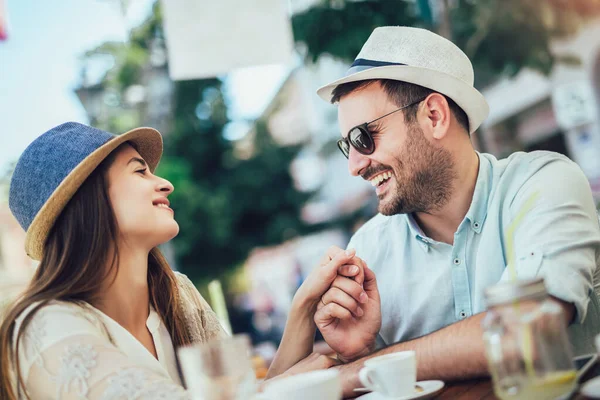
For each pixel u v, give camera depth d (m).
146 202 1.88
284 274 16.75
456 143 2.26
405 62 2.22
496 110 11.93
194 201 15.58
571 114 10.70
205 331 2.26
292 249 17.00
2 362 1.67
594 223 1.98
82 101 15.10
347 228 16.64
